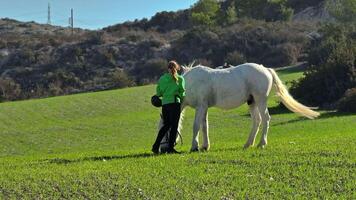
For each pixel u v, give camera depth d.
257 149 14.39
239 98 15.15
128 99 53.62
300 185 9.87
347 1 85.81
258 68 15.37
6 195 10.01
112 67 81.38
